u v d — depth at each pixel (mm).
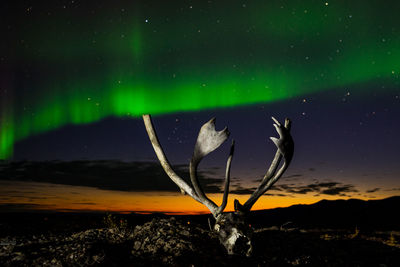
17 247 5246
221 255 5262
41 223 8797
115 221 8031
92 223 9219
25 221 9172
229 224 4570
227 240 4512
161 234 5715
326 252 6258
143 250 5195
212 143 4781
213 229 4934
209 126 4793
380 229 12484
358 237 8312
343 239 7641
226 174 4816
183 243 5371
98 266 4547
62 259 4680
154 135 5359
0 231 6871
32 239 5953
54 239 5918
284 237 6930
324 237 7594
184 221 6672
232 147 4762
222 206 4797
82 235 5832
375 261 6203
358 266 5805
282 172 4965
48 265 4547
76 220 9773
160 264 4781
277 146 4840
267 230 7645
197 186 4988
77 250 4969
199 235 5855
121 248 5266
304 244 6578
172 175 5234
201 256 5121
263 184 5016
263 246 6055
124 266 4652
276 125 4852
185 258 4973
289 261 5578
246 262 5230
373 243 7531
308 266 5496
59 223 8914
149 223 6344
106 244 5344
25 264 4594
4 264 4594
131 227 6664
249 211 4883
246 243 4516
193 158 4914
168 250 5176
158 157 5355
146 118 5387
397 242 8023
